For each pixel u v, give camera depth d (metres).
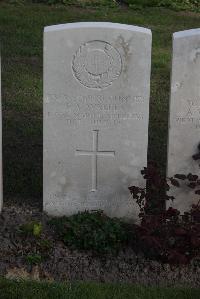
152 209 2.73
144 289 2.40
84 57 2.64
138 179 2.79
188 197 2.80
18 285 2.38
